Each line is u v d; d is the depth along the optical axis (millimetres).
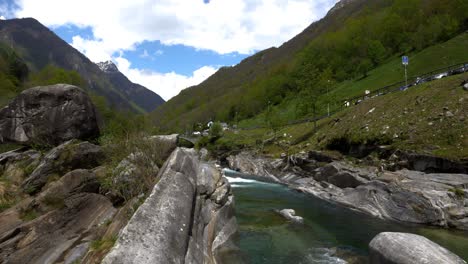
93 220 13219
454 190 20062
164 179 12836
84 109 19203
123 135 18391
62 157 15719
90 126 19484
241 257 14133
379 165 28625
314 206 25266
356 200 24734
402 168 26328
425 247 11477
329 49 129750
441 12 94625
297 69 123875
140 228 9531
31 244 11031
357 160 32625
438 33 85000
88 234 12266
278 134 66438
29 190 14430
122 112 63312
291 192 32062
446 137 25625
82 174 14203
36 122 18156
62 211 12594
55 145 18359
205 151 76438
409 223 20016
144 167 15695
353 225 19797
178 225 10922
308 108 59125
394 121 32219
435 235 17453
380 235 13414
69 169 15797
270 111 77000
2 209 13094
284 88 131625
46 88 18609
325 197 28234
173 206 11445
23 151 18516
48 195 12930
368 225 19781
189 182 14086
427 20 94438
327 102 58062
